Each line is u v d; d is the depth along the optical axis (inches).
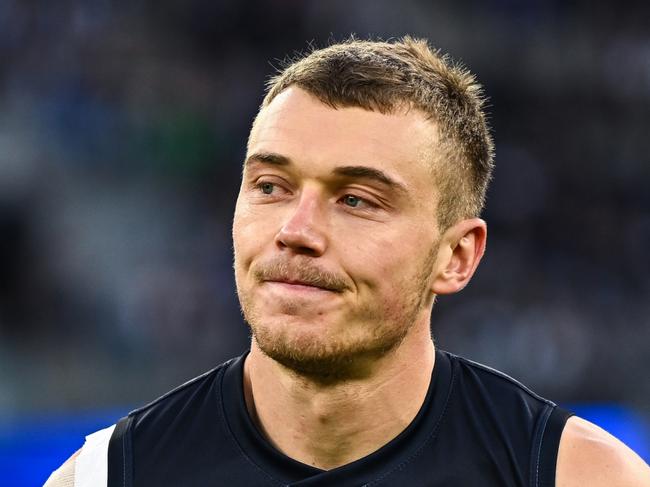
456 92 242.1
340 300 216.5
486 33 1786.4
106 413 956.6
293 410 238.1
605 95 1791.3
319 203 217.5
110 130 1515.7
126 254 1417.3
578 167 1722.4
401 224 221.6
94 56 1550.2
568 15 1835.6
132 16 1606.8
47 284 1365.7
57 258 1386.6
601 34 1834.4
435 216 231.1
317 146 217.0
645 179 1728.6
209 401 257.4
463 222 245.1
